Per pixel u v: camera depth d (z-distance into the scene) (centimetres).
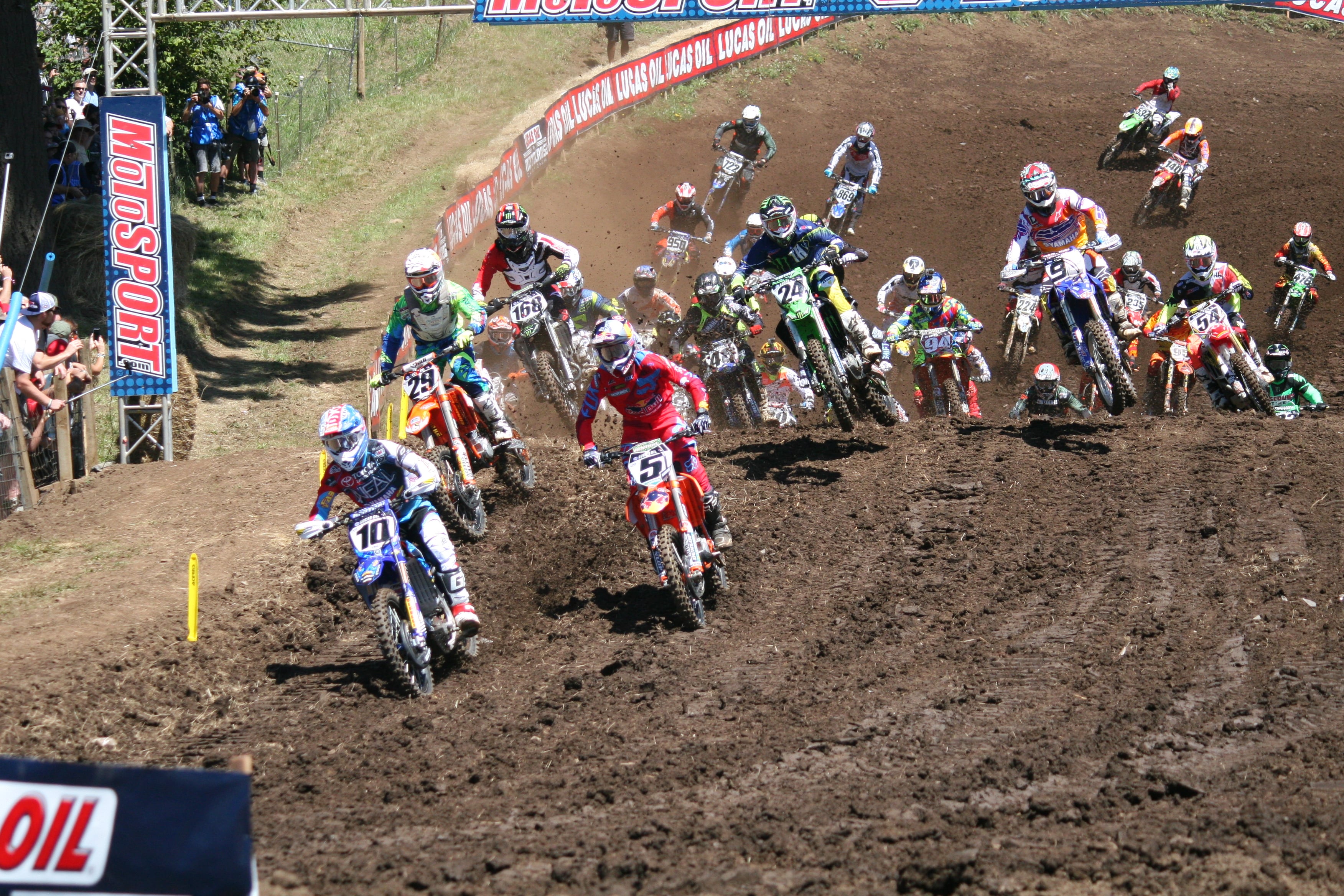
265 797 958
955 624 1221
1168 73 3884
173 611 1348
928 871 746
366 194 4503
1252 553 1303
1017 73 5150
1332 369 2516
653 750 991
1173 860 745
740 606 1314
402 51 5553
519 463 1659
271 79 4862
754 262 1650
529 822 880
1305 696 982
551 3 2978
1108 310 1692
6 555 1558
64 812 554
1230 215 3447
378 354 2267
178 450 2284
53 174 3084
